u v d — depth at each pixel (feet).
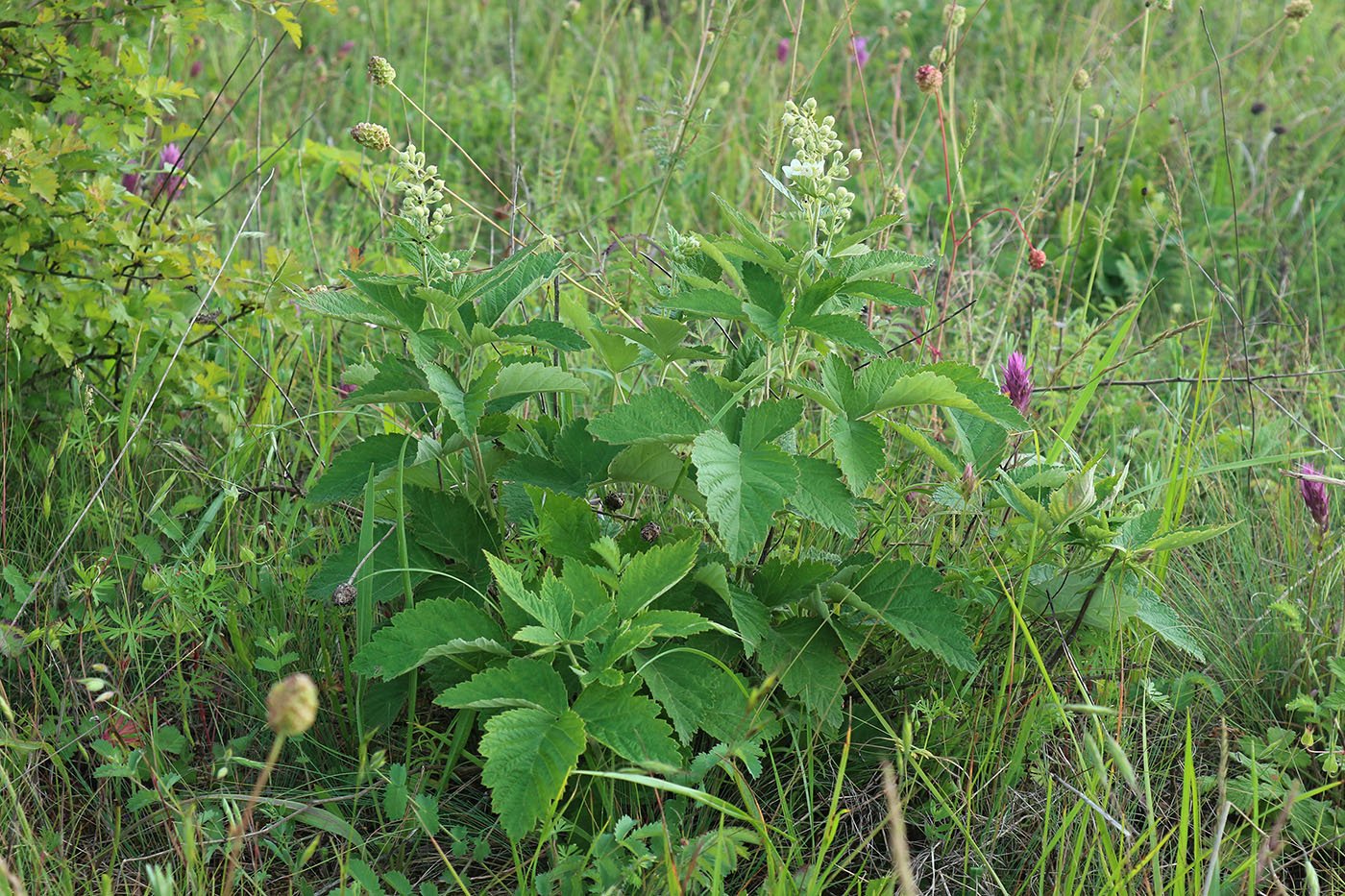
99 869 3.51
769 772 3.71
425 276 3.59
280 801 3.45
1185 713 3.99
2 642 3.67
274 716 2.82
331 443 4.34
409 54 8.16
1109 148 7.17
